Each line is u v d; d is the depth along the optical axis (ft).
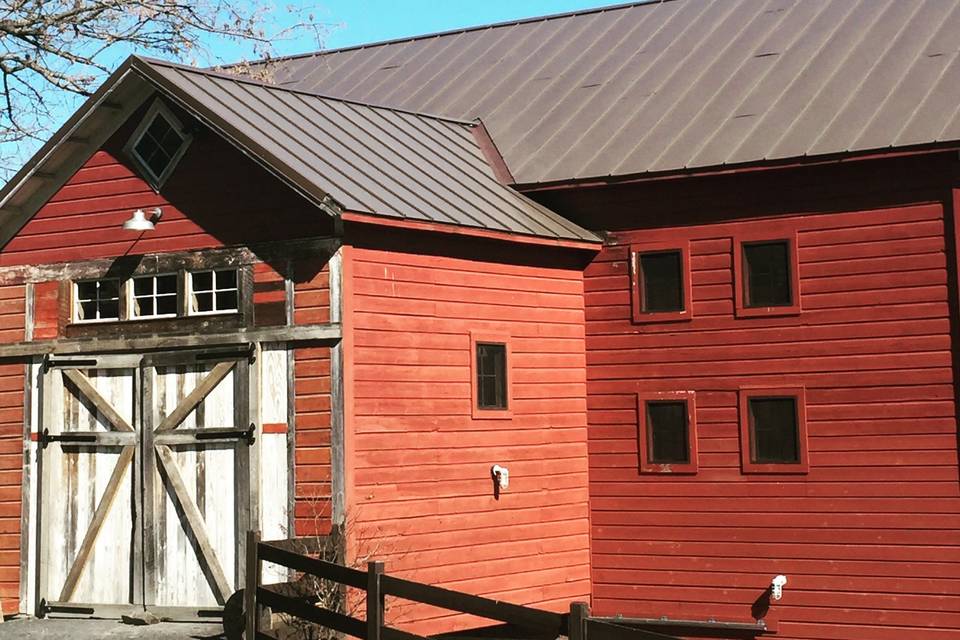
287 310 49.80
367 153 55.26
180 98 51.03
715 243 57.77
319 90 76.79
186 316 51.85
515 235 54.44
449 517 52.16
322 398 48.91
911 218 54.19
